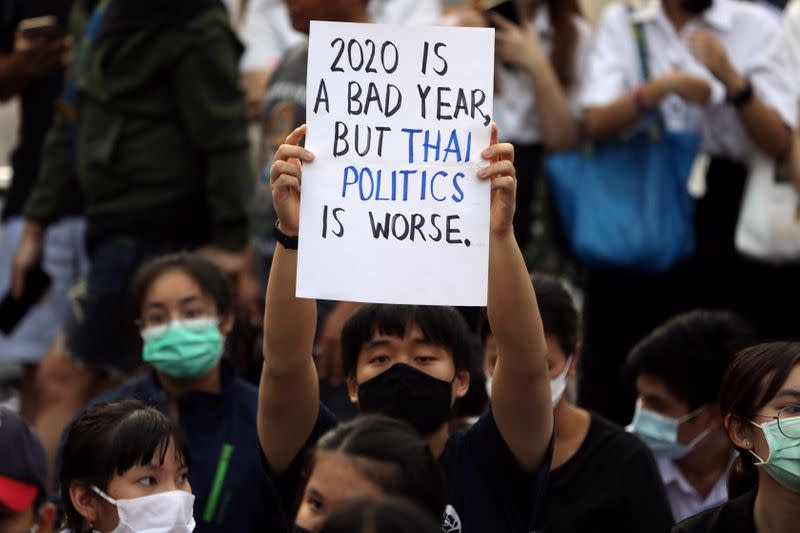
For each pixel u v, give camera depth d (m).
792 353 13.27
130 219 22.91
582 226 22.91
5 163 32.03
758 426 13.23
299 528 11.02
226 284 18.08
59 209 24.98
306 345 13.02
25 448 14.33
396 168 12.49
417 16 24.84
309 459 11.65
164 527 13.80
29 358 25.52
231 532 16.38
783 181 22.95
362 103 12.59
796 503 13.18
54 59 26.19
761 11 23.98
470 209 12.41
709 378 17.38
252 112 26.75
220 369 17.91
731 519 13.40
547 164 23.39
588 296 23.50
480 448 13.82
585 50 24.41
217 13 22.95
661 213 22.84
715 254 23.53
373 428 11.32
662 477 17.50
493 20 23.89
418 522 8.96
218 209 22.81
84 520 14.15
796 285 23.36
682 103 23.55
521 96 23.88
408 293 12.32
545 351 12.98
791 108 23.19
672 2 23.84
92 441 13.91
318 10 19.95
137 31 22.73
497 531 13.58
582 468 15.71
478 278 12.33
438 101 12.57
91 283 22.91
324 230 12.41
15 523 14.11
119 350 22.78
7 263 26.44
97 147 23.06
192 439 16.94
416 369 13.91
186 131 22.98
